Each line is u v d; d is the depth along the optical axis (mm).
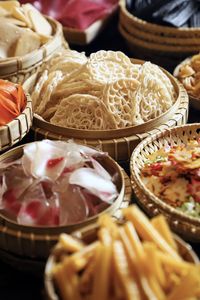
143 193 977
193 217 927
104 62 1224
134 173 1007
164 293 783
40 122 1154
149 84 1167
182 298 753
